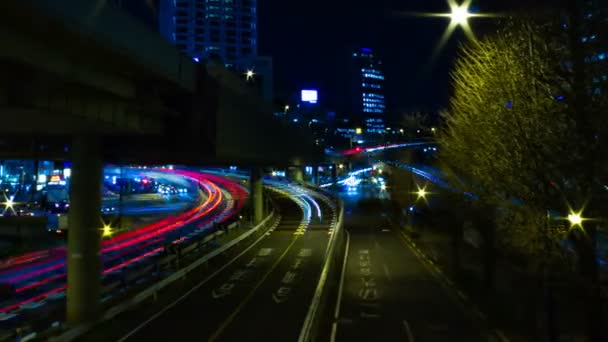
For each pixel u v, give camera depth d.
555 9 12.11
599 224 11.88
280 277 27.56
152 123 18.05
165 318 19.14
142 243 40.69
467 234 34.03
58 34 10.92
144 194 105.56
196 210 71.81
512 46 13.57
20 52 10.56
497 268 24.00
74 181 16.98
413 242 41.09
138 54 13.91
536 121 12.42
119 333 17.08
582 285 11.93
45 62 11.49
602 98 10.87
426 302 22.53
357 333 17.97
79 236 16.69
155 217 63.25
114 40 12.62
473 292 22.61
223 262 32.38
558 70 11.47
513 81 13.37
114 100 15.65
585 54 11.05
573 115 11.29
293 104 161.88
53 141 19.02
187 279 26.58
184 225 54.56
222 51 166.25
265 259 33.72
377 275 29.17
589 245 11.71
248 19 169.62
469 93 17.30
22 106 11.63
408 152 53.12
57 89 12.73
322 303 20.64
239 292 23.81
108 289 20.02
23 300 21.61
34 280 26.30
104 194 99.69
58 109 12.80
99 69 14.03
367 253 37.41
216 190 99.56
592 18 10.96
